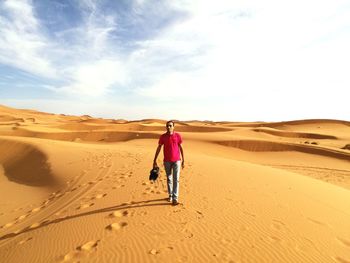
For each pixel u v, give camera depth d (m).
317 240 5.27
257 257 4.52
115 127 76.44
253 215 6.39
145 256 4.55
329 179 20.70
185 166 12.32
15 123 77.31
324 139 56.09
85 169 13.86
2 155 24.33
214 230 5.50
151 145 36.44
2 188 14.49
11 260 5.08
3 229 7.83
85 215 6.85
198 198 7.62
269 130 63.72
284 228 5.72
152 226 5.71
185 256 4.52
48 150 21.12
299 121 100.94
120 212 6.69
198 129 71.81
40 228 6.63
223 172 11.55
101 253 4.73
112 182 10.23
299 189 9.59
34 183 14.62
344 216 7.03
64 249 5.05
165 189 8.62
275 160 31.25
